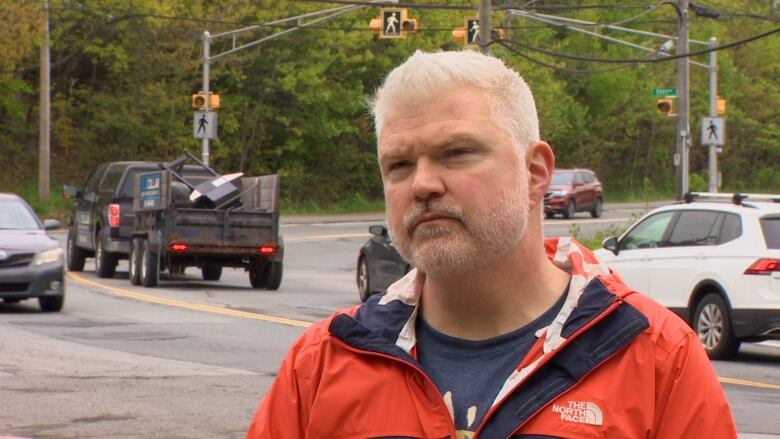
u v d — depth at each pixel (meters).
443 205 3.30
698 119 99.88
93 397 13.35
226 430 11.66
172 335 19.36
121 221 31.59
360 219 66.75
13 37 56.06
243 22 65.75
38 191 60.69
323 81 69.12
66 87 65.00
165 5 62.03
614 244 21.28
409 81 3.36
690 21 97.50
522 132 3.42
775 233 18.88
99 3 61.50
